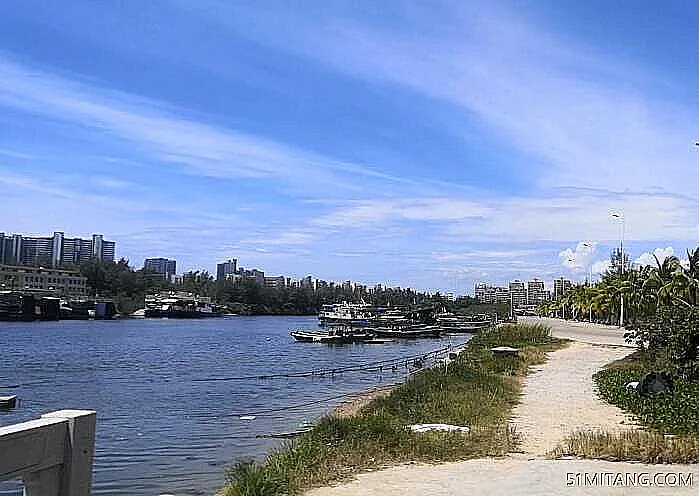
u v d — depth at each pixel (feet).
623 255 308.40
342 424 50.70
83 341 289.53
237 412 105.81
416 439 47.60
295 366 194.49
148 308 563.07
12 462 15.24
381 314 498.69
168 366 191.83
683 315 91.25
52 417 16.87
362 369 181.98
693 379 82.79
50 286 558.56
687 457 41.78
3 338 298.15
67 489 16.75
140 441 80.59
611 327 254.27
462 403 70.69
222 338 334.03
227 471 61.36
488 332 205.05
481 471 39.63
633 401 71.72
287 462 43.32
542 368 114.52
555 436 53.88
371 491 35.40
